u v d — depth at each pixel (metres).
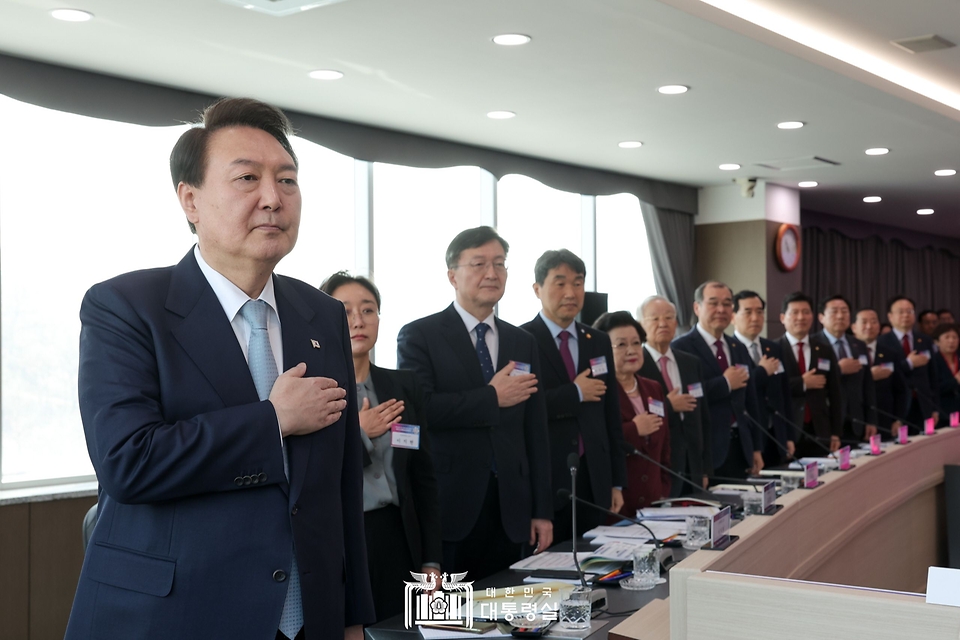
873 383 6.64
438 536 2.50
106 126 4.50
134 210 4.61
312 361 1.46
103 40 3.81
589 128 5.66
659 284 7.79
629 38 3.97
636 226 7.79
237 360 1.36
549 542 2.99
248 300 1.41
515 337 3.16
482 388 2.89
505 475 2.92
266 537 1.30
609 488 3.40
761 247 7.89
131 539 1.29
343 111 5.13
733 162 6.91
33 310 4.28
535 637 1.82
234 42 3.89
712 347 4.88
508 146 6.17
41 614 4.02
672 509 3.16
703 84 4.71
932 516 5.12
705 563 1.62
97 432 1.24
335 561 1.39
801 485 3.31
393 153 5.61
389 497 2.40
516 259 6.71
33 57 4.02
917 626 1.32
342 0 3.42
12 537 3.94
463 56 4.18
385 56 4.15
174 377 1.31
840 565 3.47
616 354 3.79
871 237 11.03
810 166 7.12
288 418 1.30
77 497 4.16
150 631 1.24
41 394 4.32
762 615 1.45
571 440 3.37
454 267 3.11
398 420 2.48
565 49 4.10
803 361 5.76
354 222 5.62
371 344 2.60
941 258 12.59
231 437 1.25
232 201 1.34
